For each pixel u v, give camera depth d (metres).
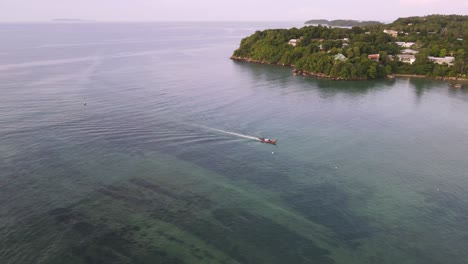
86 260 55.84
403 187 80.25
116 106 128.25
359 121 123.25
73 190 73.94
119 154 90.62
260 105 138.00
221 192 75.75
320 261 57.78
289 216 68.69
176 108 128.88
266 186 78.88
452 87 182.12
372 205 73.06
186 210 69.19
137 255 57.25
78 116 116.06
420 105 145.88
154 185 77.25
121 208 68.75
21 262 54.94
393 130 115.06
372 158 94.00
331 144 102.19
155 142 99.00
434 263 58.38
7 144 93.12
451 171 87.88
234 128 111.69
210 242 60.88
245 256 58.03
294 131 111.38
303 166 88.31
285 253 59.19
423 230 66.00
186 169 84.62
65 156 88.12
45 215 65.62
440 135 111.50
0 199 69.50
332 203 73.38
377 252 60.34
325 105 142.12
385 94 164.50
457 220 69.00
